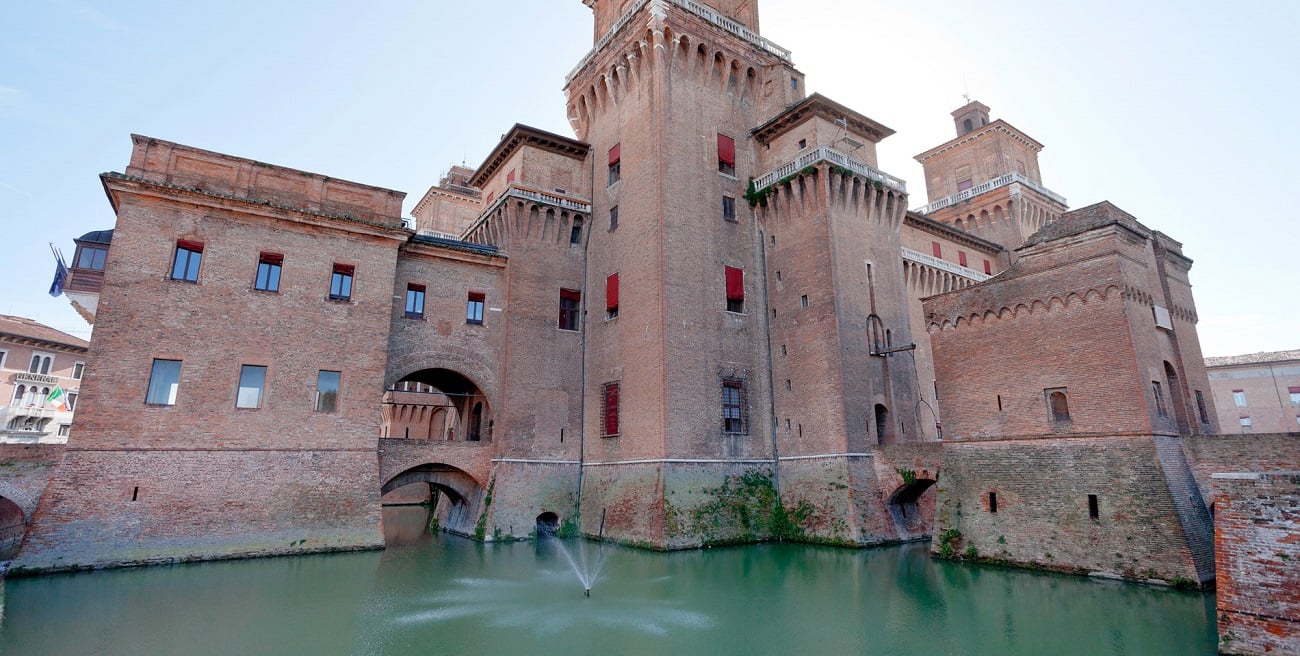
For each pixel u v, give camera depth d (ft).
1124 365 76.54
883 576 79.97
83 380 85.30
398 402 191.93
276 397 96.63
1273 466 70.69
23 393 192.44
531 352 123.65
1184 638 52.21
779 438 119.96
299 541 92.68
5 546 91.20
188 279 94.48
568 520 119.55
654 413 108.68
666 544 99.76
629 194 124.77
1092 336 79.71
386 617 61.36
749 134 135.85
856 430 110.63
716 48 131.13
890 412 118.21
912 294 148.66
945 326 95.40
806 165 120.26
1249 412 212.23
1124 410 75.87
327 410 100.22
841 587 74.49
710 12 131.64
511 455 117.19
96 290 106.22
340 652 50.90
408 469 110.73
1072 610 61.26
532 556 96.84
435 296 119.14
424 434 195.00
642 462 109.40
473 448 117.39
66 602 64.34
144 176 93.56
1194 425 85.92
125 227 91.40
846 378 111.96
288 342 99.04
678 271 114.73
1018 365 86.28
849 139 126.21
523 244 126.82
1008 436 85.97
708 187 124.26
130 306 89.66
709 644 53.57
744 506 112.16
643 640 54.70
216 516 88.58
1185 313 94.38
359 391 103.14
